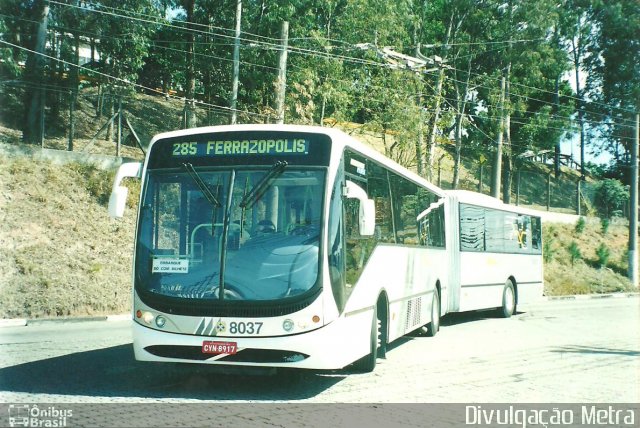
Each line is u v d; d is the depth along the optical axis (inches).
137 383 348.2
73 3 1165.1
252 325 316.5
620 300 1346.0
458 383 382.3
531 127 1946.4
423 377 398.0
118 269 826.8
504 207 879.7
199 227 333.4
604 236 1955.0
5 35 1088.8
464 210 744.3
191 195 339.6
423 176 1310.3
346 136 375.6
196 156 346.9
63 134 1180.5
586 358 499.2
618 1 2122.3
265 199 334.6
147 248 336.5
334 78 1217.4
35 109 1092.5
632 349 564.4
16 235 789.9
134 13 1201.4
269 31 1459.2
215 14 1501.0
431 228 621.3
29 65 1107.3
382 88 1251.2
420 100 1280.8
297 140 344.8
